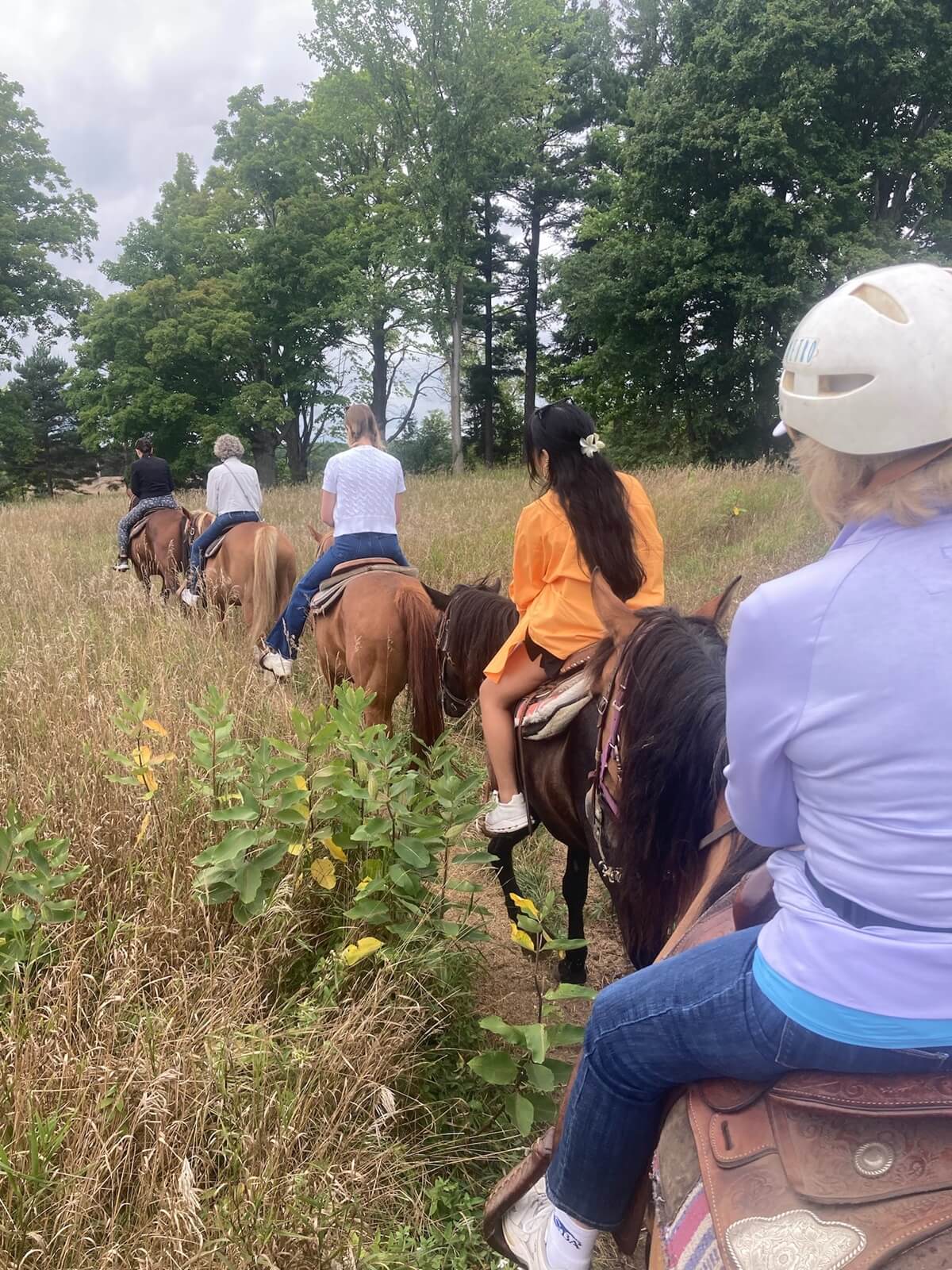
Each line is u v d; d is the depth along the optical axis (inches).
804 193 925.2
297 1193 85.5
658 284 1041.5
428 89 1151.6
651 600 124.6
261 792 127.2
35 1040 99.5
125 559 369.1
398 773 127.6
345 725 127.0
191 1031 102.4
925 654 44.5
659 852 89.1
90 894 127.9
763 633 48.3
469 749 219.9
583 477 118.7
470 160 1181.1
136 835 135.7
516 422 1739.7
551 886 175.0
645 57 1439.5
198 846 132.6
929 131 959.6
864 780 45.7
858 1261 44.2
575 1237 67.5
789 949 49.6
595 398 1364.4
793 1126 50.3
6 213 1267.2
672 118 957.2
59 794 146.3
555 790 122.8
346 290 1304.1
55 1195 86.1
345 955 107.4
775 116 900.0
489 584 189.0
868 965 46.0
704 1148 52.9
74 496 1035.9
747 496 510.9
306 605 211.5
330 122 1275.8
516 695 130.2
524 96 1176.2
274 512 575.8
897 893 45.5
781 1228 46.8
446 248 1222.3
